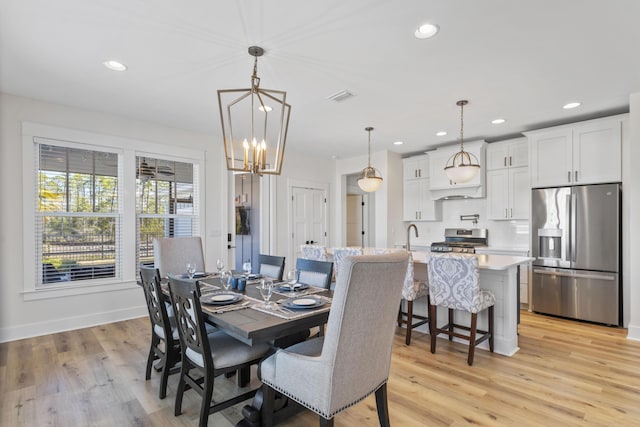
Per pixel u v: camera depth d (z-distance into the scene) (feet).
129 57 8.39
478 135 15.97
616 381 8.16
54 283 11.71
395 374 8.59
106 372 8.59
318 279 8.96
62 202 11.91
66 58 8.44
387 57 8.38
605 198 12.39
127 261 13.17
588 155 12.87
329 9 6.50
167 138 14.33
